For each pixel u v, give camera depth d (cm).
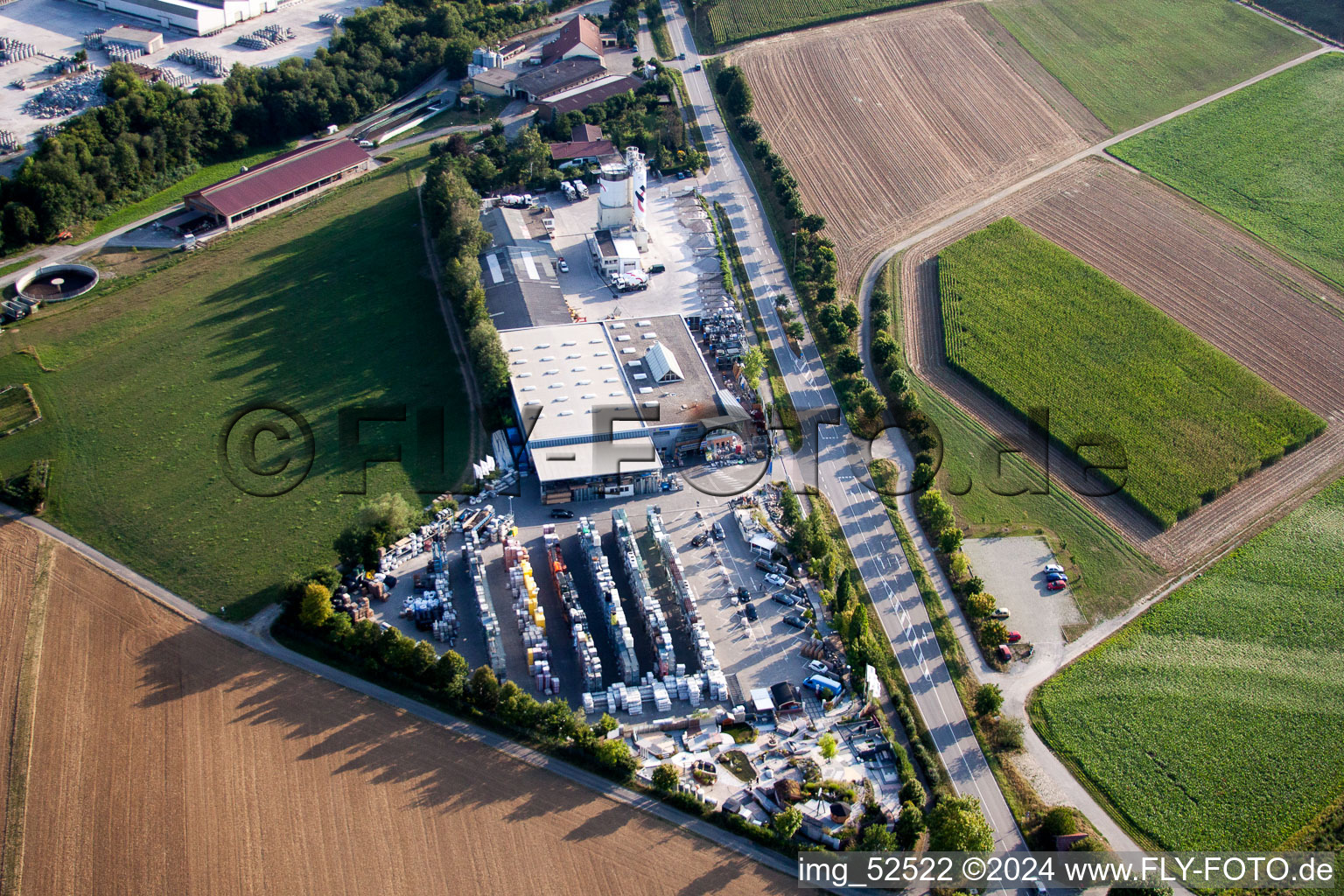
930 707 15588
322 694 15075
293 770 13950
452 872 12838
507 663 15912
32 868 12631
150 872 12644
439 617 16388
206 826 13200
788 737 15012
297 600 16012
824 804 13975
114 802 13425
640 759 14562
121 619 16125
